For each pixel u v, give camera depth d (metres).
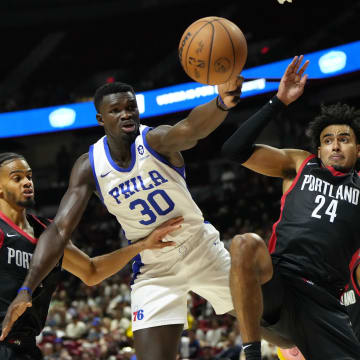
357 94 20.97
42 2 28.06
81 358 12.10
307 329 3.84
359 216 3.97
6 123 21.80
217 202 21.33
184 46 3.74
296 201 4.06
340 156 4.11
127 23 28.25
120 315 14.20
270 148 4.25
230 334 11.73
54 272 4.24
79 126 21.33
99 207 23.48
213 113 3.76
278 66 18.61
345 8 24.52
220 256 4.73
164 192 4.42
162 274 4.65
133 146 4.36
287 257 3.96
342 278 3.92
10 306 3.71
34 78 28.84
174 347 4.54
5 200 4.21
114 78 27.36
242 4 26.33
